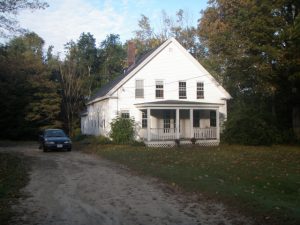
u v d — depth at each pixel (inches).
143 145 1217.4
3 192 461.4
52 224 328.5
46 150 1130.7
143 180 560.7
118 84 1306.6
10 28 748.6
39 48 2416.3
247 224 324.8
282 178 535.8
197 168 652.7
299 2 1123.3
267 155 887.1
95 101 1555.1
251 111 1285.7
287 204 372.2
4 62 1895.9
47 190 487.5
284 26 1131.9
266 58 1192.8
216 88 1414.9
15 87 1935.3
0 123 1923.0
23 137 1963.6
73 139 1744.6
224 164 709.3
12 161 837.8
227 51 1332.4
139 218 348.2
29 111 1935.3
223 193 434.0
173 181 534.3
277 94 1348.4
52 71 2187.5
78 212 371.6
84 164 777.6
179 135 1252.5
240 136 1240.2
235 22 1232.8
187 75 1380.4
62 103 2106.3
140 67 1326.3
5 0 706.2
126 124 1255.5
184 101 1282.0
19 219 344.5
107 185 521.0
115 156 899.4
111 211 374.6
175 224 328.2
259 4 1168.2
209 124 1405.0
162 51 1357.0
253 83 1366.9
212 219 343.0
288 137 1267.2
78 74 2191.2
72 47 2437.3
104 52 2711.6
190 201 415.8
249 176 555.8
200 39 2023.9
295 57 1096.2
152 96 1343.5
